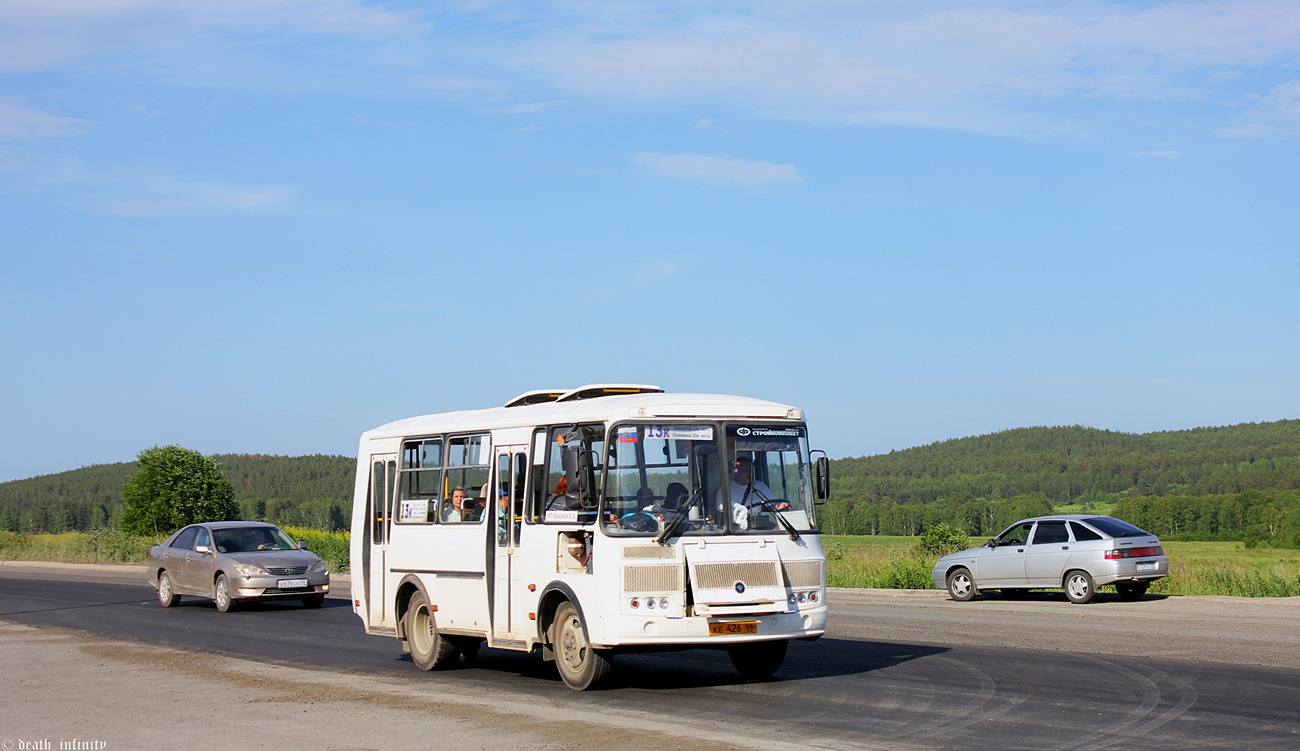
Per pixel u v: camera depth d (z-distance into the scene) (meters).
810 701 11.02
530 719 9.82
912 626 18.59
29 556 53.81
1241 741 8.73
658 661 14.70
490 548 13.28
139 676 13.24
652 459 11.69
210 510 57.62
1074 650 14.77
